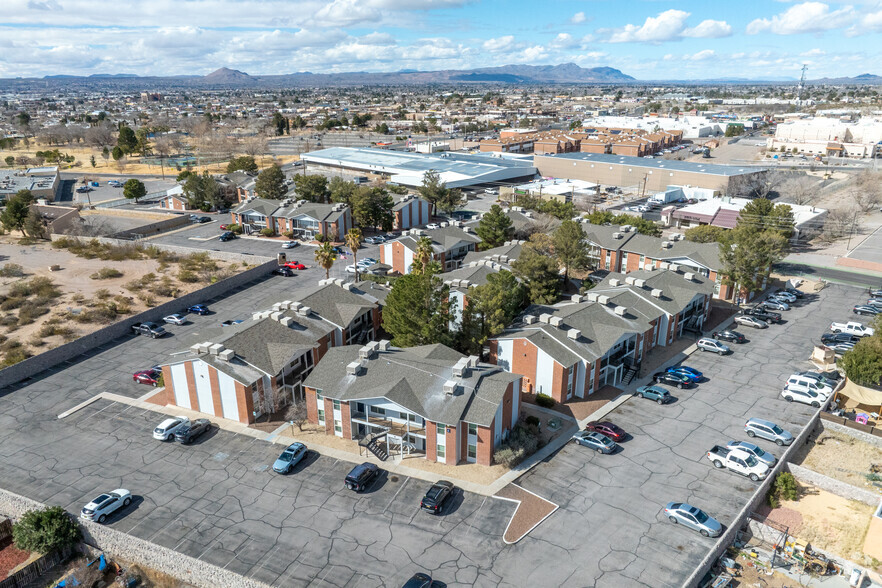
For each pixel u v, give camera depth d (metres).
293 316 65.25
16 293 87.38
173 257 108.00
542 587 36.59
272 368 56.47
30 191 157.38
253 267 101.50
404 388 50.53
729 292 85.88
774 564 39.41
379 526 42.03
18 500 44.66
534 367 59.41
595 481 46.78
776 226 110.19
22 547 41.62
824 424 55.56
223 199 151.62
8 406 58.97
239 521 42.69
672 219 134.12
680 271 79.50
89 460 50.09
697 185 162.00
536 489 45.75
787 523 43.06
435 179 139.88
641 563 38.47
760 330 77.06
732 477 47.34
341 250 114.00
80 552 42.59
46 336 74.00
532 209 127.75
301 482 46.97
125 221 139.00
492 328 61.41
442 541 40.47
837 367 63.91
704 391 61.25
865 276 99.12
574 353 58.91
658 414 56.88
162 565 39.97
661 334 71.44
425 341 61.41
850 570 38.47
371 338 73.00
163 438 52.47
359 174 193.75
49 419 56.62
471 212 145.12
